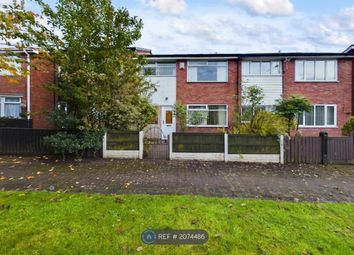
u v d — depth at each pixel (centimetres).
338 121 1563
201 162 904
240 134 938
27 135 988
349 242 335
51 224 365
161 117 1623
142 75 1215
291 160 927
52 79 1491
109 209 422
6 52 521
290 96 1330
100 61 883
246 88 1446
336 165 887
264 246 323
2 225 359
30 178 641
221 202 471
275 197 524
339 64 1566
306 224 383
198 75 1625
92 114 948
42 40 768
